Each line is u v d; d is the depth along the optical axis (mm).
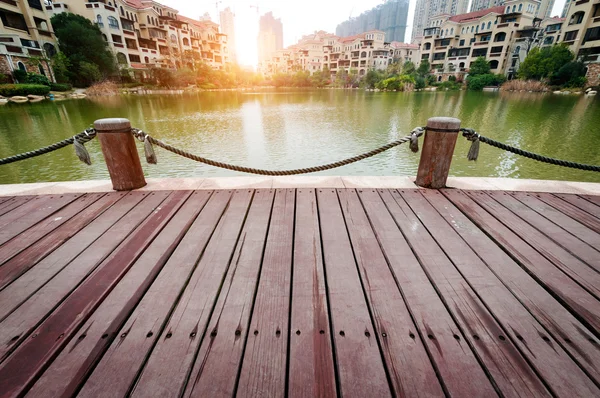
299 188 2994
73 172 7719
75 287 1619
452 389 1078
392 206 2623
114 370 1148
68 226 2285
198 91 51438
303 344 1262
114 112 19312
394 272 1737
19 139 11172
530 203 2699
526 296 1557
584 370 1158
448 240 2090
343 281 1658
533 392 1072
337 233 2164
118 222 2340
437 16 59781
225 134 12773
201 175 7812
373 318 1404
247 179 3199
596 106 22078
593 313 1437
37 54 29891
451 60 59000
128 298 1530
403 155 9406
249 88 70375
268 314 1427
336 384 1112
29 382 1099
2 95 24141
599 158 8930
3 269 1775
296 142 11320
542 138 11570
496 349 1243
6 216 2457
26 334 1314
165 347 1246
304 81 73562
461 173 7703
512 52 49969
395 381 1105
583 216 2453
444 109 21734
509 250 1955
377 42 75312
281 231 2189
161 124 15172
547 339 1296
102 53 36500
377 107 23719
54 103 24312
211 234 2158
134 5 46531
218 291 1585
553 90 37688
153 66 46312
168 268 1776
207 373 1134
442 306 1481
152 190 2977
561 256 1897
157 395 1057
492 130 13133
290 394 1059
